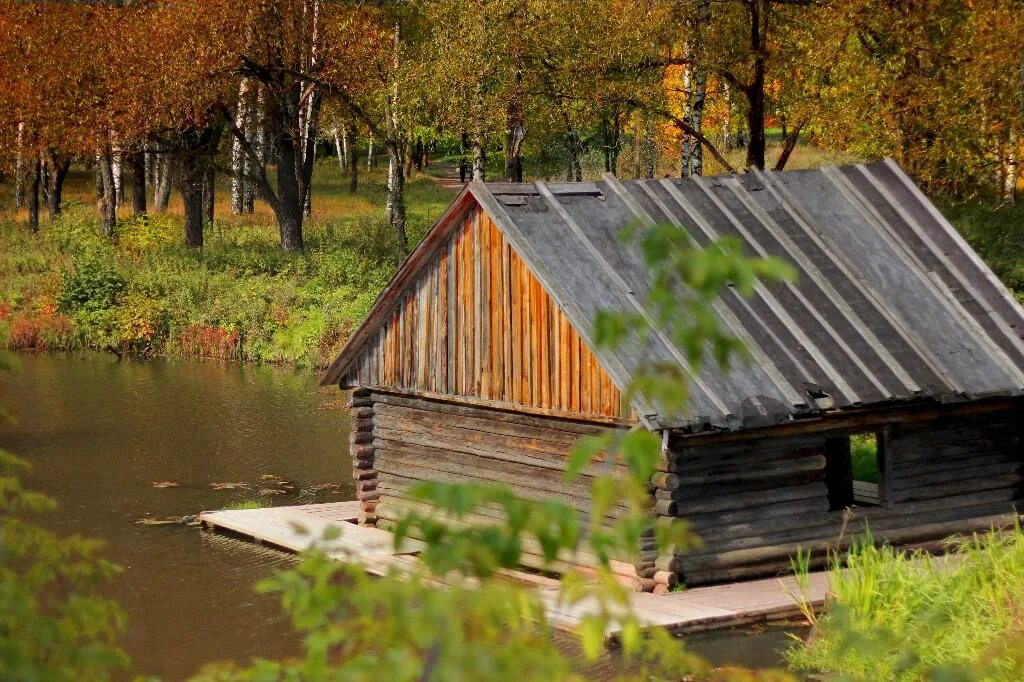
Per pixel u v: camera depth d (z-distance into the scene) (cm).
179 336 4875
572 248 1969
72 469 2866
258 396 3888
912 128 3791
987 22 3566
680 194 2144
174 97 4975
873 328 1995
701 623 1631
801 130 4100
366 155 10344
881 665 1339
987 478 2073
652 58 4272
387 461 2311
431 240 2123
